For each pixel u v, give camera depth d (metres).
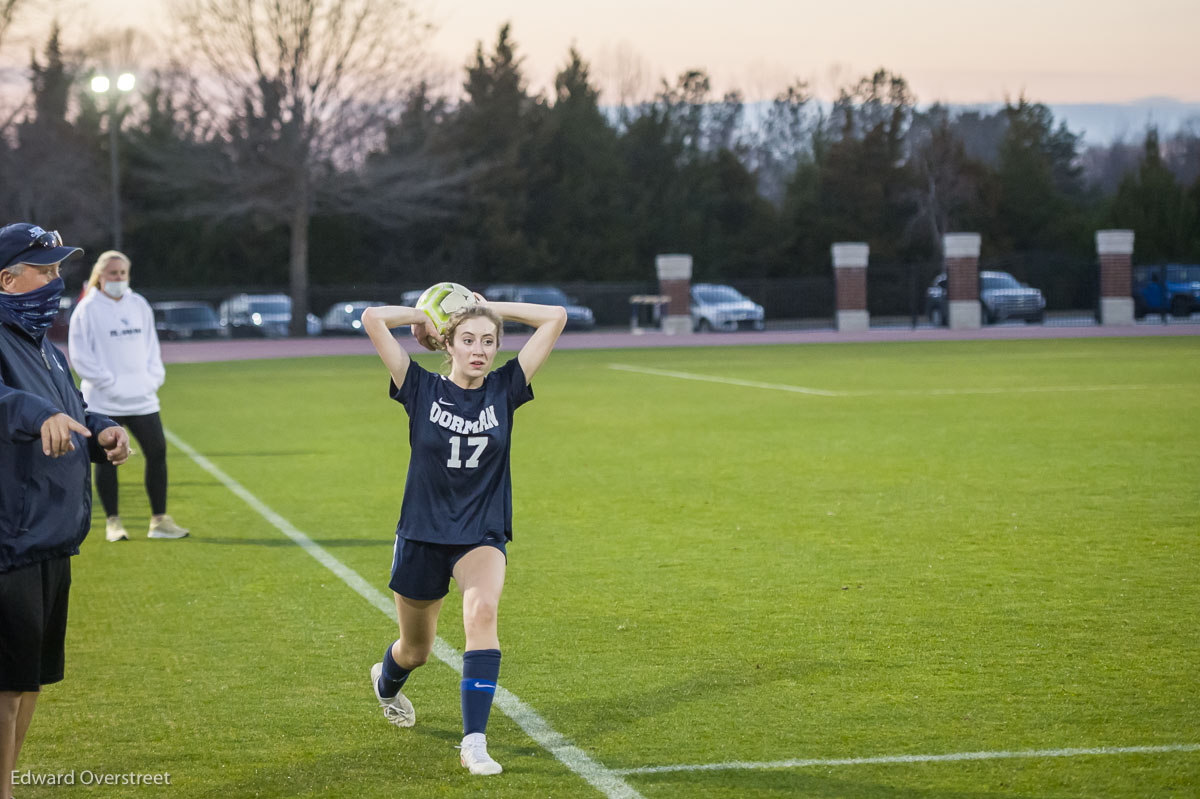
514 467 22.39
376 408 34.34
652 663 10.53
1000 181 114.56
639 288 95.12
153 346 16.52
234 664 10.70
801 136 163.62
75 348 15.98
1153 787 7.77
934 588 13.03
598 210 109.19
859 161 113.62
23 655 7.13
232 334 81.94
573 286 87.31
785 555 14.80
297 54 82.94
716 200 115.12
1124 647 10.79
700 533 16.22
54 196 95.88
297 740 8.80
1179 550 14.66
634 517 17.44
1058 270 99.75
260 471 22.55
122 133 100.19
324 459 24.02
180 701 9.70
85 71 102.12
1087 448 23.36
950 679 9.96
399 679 8.78
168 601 12.98
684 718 9.13
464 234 106.19
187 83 83.94
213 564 14.80
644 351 60.38
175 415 33.06
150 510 18.75
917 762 8.21
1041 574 13.57
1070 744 8.51
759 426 28.11
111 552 15.58
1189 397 32.84
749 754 8.39
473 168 95.00
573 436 26.83
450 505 8.18
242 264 102.50
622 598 12.83
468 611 8.03
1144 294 84.19
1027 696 9.52
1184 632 11.23
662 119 117.25
